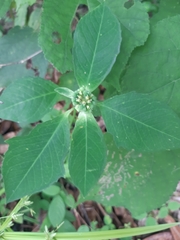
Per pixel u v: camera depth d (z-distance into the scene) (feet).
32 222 1.05
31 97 0.61
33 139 0.60
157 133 0.59
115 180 0.78
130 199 0.79
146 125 0.59
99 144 0.59
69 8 0.70
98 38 0.61
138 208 0.79
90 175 0.58
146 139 0.59
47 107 0.62
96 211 1.05
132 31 0.70
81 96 0.61
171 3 0.80
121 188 0.78
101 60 0.61
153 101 0.59
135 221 1.04
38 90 0.62
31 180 0.58
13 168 0.58
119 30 0.60
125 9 0.70
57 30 0.70
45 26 0.69
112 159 0.78
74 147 0.59
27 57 0.88
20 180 0.58
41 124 0.61
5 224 0.66
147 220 0.97
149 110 0.59
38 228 1.04
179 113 0.71
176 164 0.77
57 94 0.63
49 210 0.97
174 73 0.71
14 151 0.59
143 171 0.78
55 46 0.70
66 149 0.60
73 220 1.01
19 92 0.61
